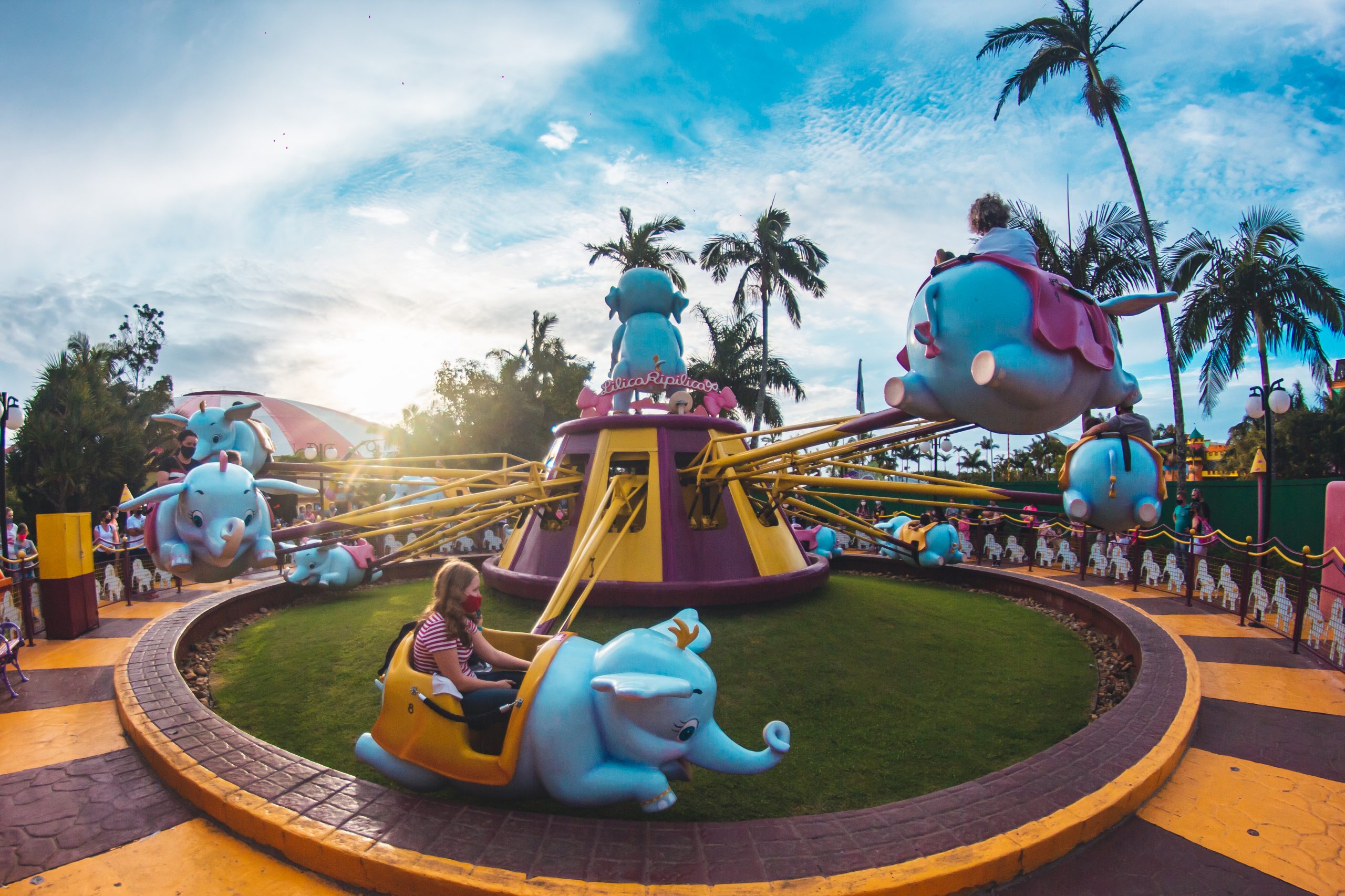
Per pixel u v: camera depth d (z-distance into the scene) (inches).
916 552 381.4
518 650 170.1
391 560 396.5
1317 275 671.8
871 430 206.2
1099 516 185.8
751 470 294.8
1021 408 148.6
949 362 152.2
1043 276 148.9
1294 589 438.0
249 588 364.2
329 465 294.4
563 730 134.3
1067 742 184.2
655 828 139.9
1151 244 726.5
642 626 270.4
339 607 350.9
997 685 239.9
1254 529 603.2
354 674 242.1
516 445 1163.9
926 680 237.5
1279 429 1028.5
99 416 852.0
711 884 121.0
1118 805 153.9
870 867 127.0
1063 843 141.0
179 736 183.6
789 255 1009.5
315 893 128.5
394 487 535.5
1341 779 178.5
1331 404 1009.5
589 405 359.6
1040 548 572.7
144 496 213.8
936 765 186.5
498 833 136.9
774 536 323.0
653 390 342.3
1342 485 297.4
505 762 134.7
